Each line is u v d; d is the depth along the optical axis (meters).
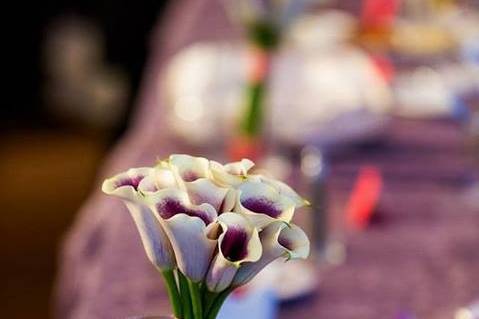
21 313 3.69
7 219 4.39
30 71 5.41
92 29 5.40
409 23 2.98
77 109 5.46
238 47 2.68
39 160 4.96
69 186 4.71
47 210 4.48
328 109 2.16
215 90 2.22
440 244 1.77
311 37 2.73
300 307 1.59
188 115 2.17
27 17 5.35
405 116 2.36
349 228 1.83
